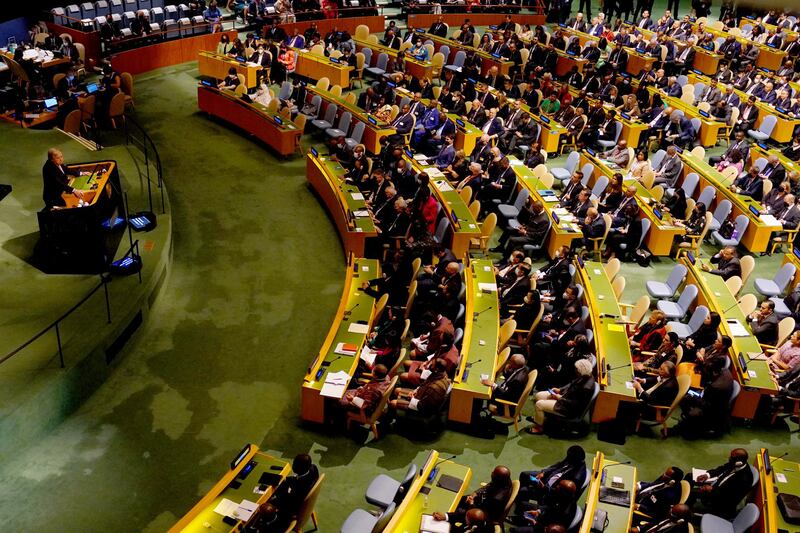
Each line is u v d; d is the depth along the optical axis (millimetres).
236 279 15938
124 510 10266
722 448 12070
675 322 14391
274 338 14188
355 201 17781
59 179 13578
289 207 19203
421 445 11789
